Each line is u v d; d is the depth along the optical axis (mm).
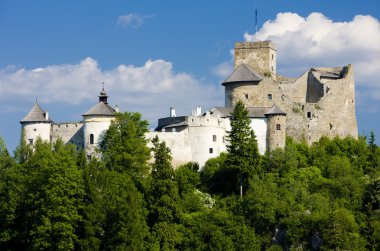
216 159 147625
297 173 145000
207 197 137500
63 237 121938
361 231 131250
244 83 163500
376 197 137375
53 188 123938
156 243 123625
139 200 125562
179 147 150875
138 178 137750
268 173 144000
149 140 146000
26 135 156375
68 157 129875
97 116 151250
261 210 130500
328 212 131125
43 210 123875
